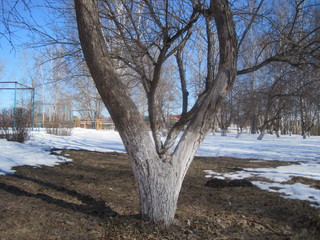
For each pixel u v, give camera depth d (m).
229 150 14.15
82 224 3.83
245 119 24.97
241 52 5.73
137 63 5.22
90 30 3.22
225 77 3.47
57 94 24.05
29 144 11.16
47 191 5.31
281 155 12.59
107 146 13.98
